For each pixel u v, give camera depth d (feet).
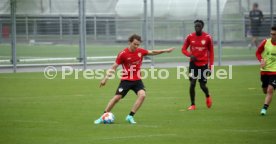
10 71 267.59
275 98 180.14
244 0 317.63
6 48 276.82
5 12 268.62
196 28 157.48
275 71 145.69
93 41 297.53
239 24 316.81
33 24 276.82
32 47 308.81
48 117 143.23
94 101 173.27
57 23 280.51
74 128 128.26
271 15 310.24
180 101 173.58
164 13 319.88
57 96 184.14
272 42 145.89
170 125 132.16
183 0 322.96
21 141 114.11
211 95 187.52
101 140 114.73
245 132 123.24
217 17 294.46
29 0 274.36
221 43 307.58
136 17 305.94
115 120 139.64
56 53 313.94
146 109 157.79
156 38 321.11
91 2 291.99
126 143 111.96
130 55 132.87
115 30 301.02
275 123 134.41
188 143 112.27
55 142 112.88
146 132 123.54
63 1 280.51
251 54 318.24
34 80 231.09
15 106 162.09
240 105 164.86
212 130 125.80
